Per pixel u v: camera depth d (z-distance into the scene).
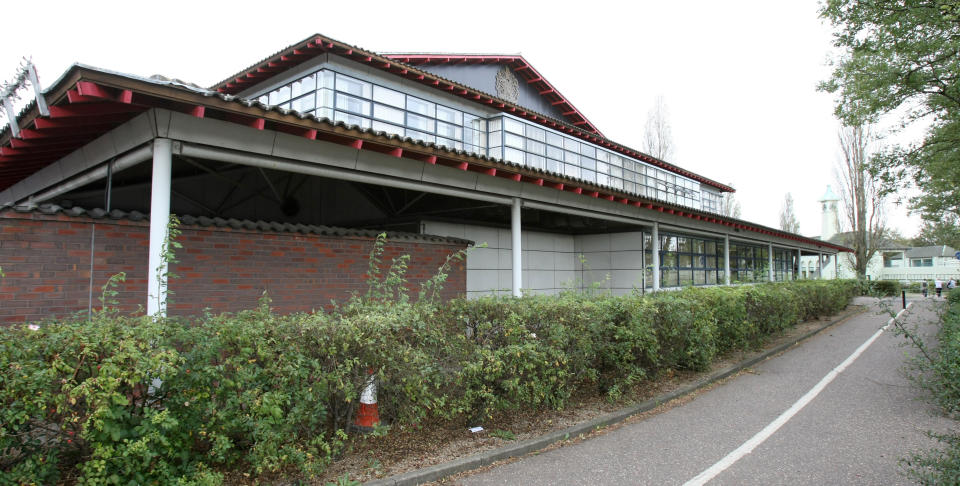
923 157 12.73
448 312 5.20
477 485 3.93
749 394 6.88
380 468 4.04
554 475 4.12
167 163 4.86
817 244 25.94
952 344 5.33
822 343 11.68
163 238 4.80
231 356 3.51
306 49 11.67
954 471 3.27
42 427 3.02
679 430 5.31
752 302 10.02
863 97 11.02
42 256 5.21
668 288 15.56
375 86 12.71
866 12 10.42
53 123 4.98
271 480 3.72
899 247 62.16
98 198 9.26
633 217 12.38
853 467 4.30
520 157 14.74
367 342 3.96
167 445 3.15
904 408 6.16
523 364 5.10
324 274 7.51
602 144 19.81
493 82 18.27
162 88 4.33
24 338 2.95
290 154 5.77
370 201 11.25
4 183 8.91
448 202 10.35
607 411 5.76
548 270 14.34
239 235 6.65
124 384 3.11
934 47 9.84
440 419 5.17
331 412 4.35
